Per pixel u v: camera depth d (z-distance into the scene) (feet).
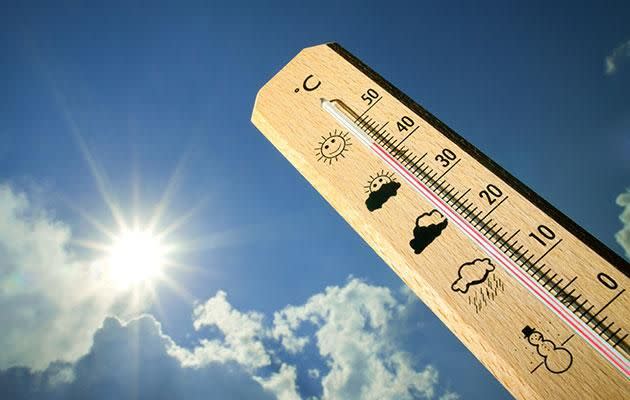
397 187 0.67
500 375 0.59
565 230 0.63
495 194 0.66
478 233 0.63
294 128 0.73
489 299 0.61
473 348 0.60
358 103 0.73
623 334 0.58
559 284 0.60
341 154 0.70
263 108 0.75
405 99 0.73
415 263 0.63
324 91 0.75
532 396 0.57
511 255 0.62
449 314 0.61
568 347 0.58
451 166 0.68
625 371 0.56
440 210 0.65
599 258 0.61
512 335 0.59
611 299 0.59
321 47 0.78
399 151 0.69
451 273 0.62
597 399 0.56
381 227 0.65
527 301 0.60
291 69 0.77
